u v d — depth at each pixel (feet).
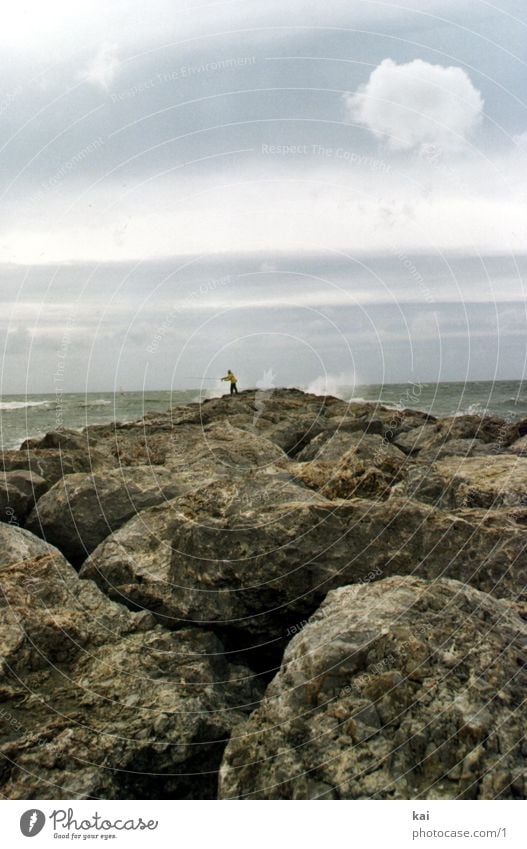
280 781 26.12
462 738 25.57
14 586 35.94
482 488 45.93
